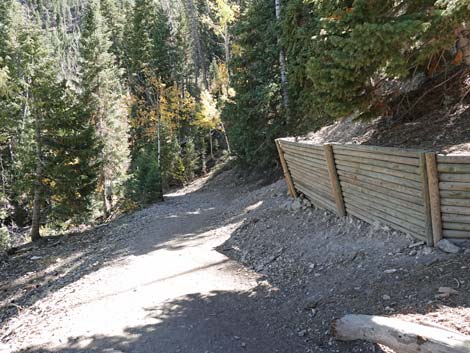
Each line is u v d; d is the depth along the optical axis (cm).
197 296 591
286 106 1587
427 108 720
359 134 841
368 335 348
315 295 495
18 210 2409
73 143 1678
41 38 2567
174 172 3594
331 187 707
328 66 552
